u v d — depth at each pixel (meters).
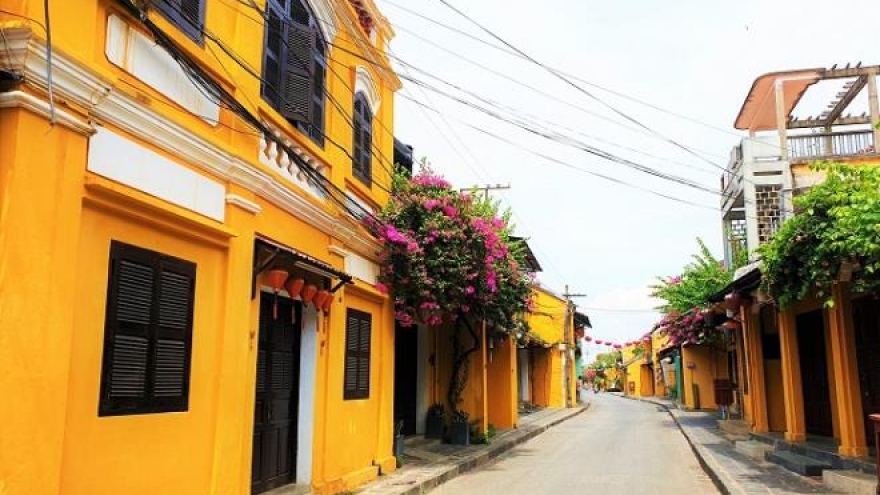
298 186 9.29
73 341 5.27
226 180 7.31
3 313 4.57
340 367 10.36
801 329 15.30
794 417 13.82
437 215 12.49
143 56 6.11
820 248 9.84
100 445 5.49
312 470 9.40
